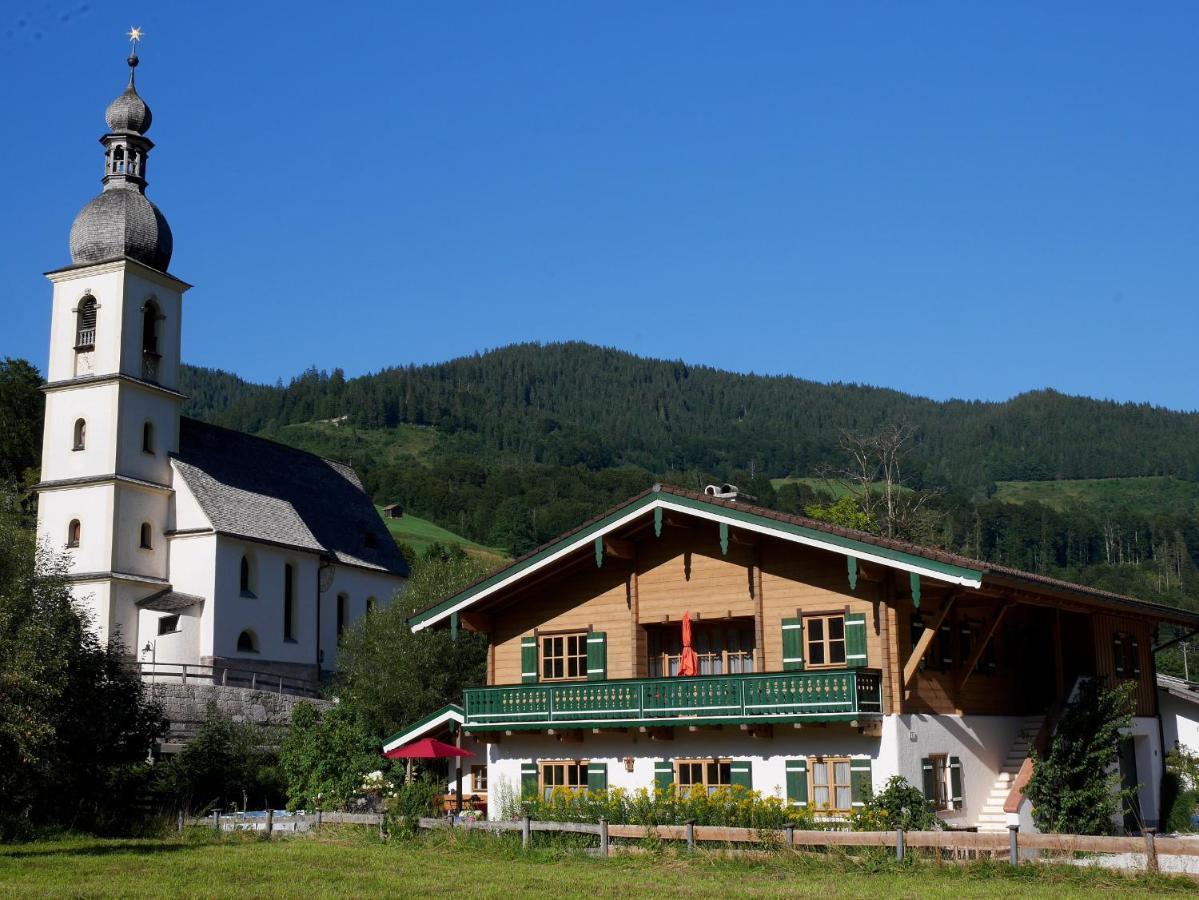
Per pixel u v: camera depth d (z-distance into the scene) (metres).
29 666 32.34
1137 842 22.86
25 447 86.00
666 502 33.09
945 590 32.56
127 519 63.66
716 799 29.98
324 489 82.31
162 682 56.44
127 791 37.97
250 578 66.88
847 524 79.50
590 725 33.62
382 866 26.16
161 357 67.38
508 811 32.69
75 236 66.38
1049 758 32.72
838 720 30.36
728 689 31.94
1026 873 23.50
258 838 32.47
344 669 57.50
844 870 24.55
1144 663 42.00
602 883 23.30
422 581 56.84
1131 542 196.25
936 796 31.94
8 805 33.53
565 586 36.31
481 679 53.31
